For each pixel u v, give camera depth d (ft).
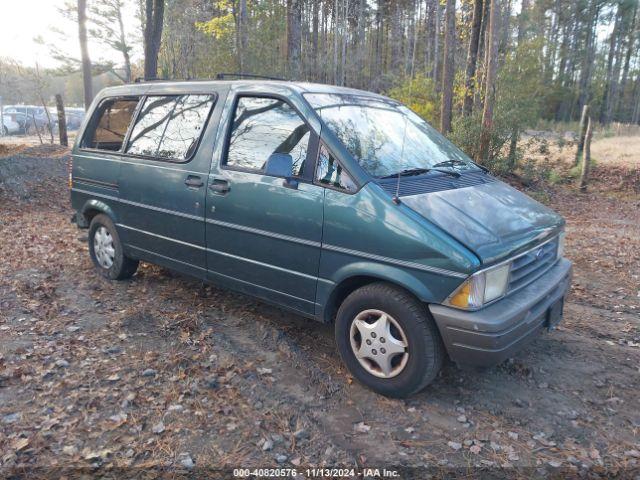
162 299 17.25
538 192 47.11
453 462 9.95
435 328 11.17
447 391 12.35
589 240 27.02
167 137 15.94
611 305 17.79
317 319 12.92
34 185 35.65
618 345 14.87
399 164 12.96
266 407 11.41
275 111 13.57
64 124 54.19
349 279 12.23
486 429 10.98
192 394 11.78
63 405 11.23
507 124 50.67
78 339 14.23
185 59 74.64
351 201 11.74
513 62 57.88
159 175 15.78
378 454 10.12
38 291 17.52
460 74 60.95
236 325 15.44
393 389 11.64
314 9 122.42
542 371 13.33
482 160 50.49
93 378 12.28
